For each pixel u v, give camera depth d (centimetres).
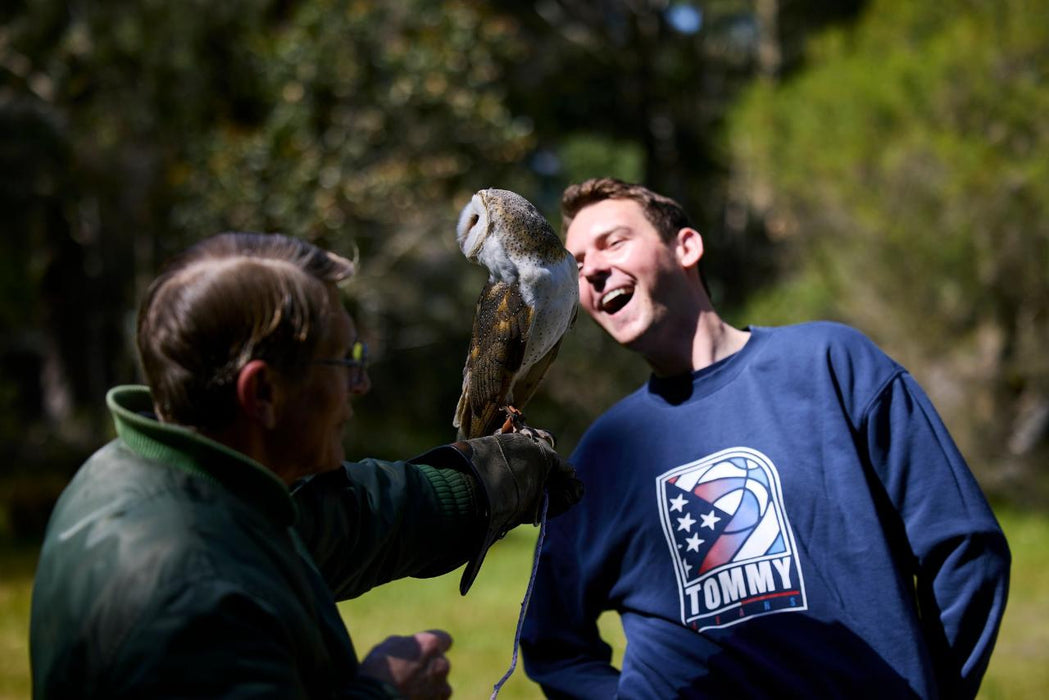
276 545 129
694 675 199
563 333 239
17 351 1662
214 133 1190
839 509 196
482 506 175
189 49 1242
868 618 190
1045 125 970
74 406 1488
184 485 125
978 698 498
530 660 229
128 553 117
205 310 126
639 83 2084
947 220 1005
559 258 231
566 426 1502
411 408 1706
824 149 1050
